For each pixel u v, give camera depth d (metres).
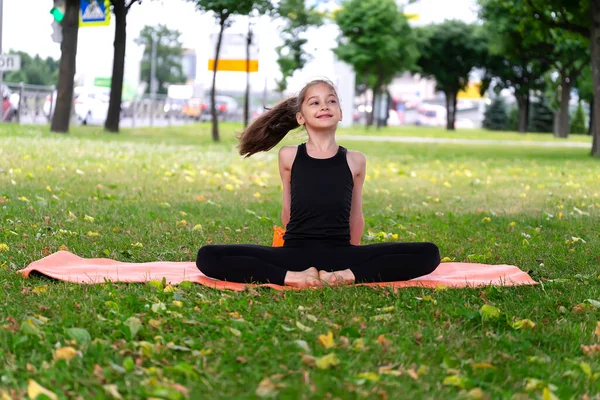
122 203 8.98
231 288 4.86
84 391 2.97
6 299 4.40
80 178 11.38
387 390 3.06
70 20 22.02
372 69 47.00
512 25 34.72
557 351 3.75
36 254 5.79
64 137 20.11
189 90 57.28
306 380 3.09
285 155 5.39
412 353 3.57
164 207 8.77
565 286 5.22
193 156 17.00
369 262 5.04
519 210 9.65
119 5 24.09
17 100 27.09
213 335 3.78
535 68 45.66
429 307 4.44
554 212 9.51
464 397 3.04
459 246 6.82
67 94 22.12
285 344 3.61
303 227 5.14
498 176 15.03
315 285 4.91
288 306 4.39
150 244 6.43
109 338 3.66
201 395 2.93
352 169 5.37
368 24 42.97
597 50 21.06
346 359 3.42
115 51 24.27
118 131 24.78
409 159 19.61
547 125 62.38
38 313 4.12
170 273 5.23
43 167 12.48
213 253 4.96
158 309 4.14
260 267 4.96
